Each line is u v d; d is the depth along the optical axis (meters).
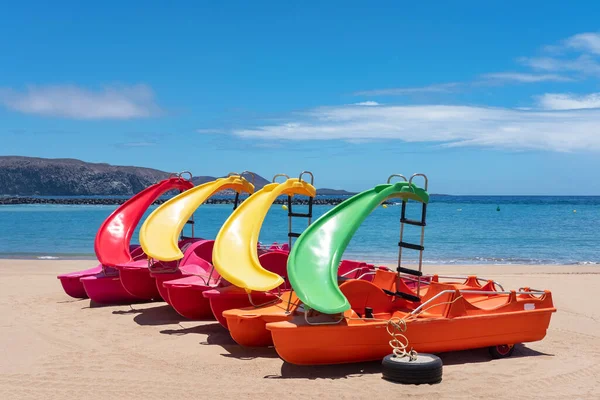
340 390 5.81
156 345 7.59
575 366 6.84
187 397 5.65
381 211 62.28
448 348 6.73
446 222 42.47
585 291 12.63
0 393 5.77
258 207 8.22
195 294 8.66
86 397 5.66
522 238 28.75
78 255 20.47
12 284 12.91
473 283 8.40
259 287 6.92
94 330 8.45
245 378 6.22
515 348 7.67
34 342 7.77
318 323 6.12
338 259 6.57
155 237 9.04
